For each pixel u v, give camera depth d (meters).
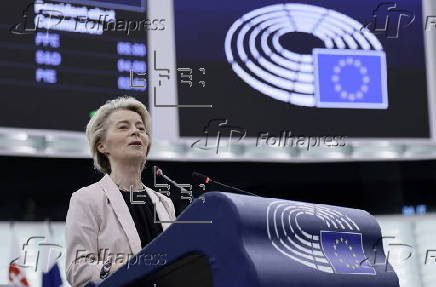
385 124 9.54
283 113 9.23
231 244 2.22
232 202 2.25
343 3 9.59
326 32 9.48
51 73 8.38
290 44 9.35
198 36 9.06
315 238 2.49
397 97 9.62
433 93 9.73
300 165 9.82
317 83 9.35
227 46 9.16
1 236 8.75
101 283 2.43
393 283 2.69
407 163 10.07
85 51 8.53
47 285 7.13
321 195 9.95
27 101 8.27
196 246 2.26
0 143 8.34
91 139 3.58
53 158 8.91
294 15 9.41
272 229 2.34
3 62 8.21
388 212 10.16
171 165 9.12
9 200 8.81
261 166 9.62
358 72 9.51
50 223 8.91
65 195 8.96
